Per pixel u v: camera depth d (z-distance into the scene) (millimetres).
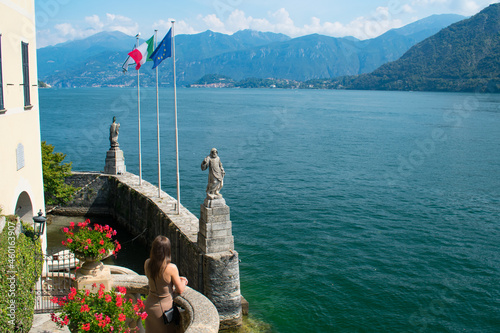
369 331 24109
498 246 36062
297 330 24078
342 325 24656
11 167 16406
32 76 18969
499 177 61688
